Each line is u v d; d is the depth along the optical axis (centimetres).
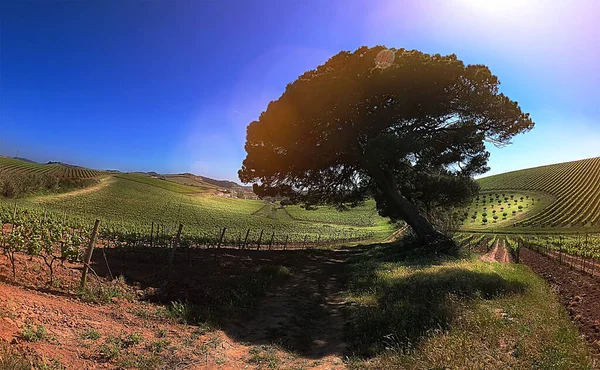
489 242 4247
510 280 1166
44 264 892
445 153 2453
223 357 603
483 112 1975
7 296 587
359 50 2066
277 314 933
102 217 4619
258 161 2181
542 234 5638
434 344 577
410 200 2833
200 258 1522
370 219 8844
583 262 2066
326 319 916
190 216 6391
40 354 457
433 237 2183
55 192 6425
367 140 2039
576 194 8512
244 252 2058
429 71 1778
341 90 1845
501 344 588
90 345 535
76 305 686
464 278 1073
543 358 518
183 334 680
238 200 10981
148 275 1052
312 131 2067
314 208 3030
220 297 967
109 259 1209
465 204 3141
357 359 609
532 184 10706
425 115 1978
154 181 11281
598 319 788
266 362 604
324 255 2436
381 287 1125
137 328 661
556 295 1082
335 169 2425
